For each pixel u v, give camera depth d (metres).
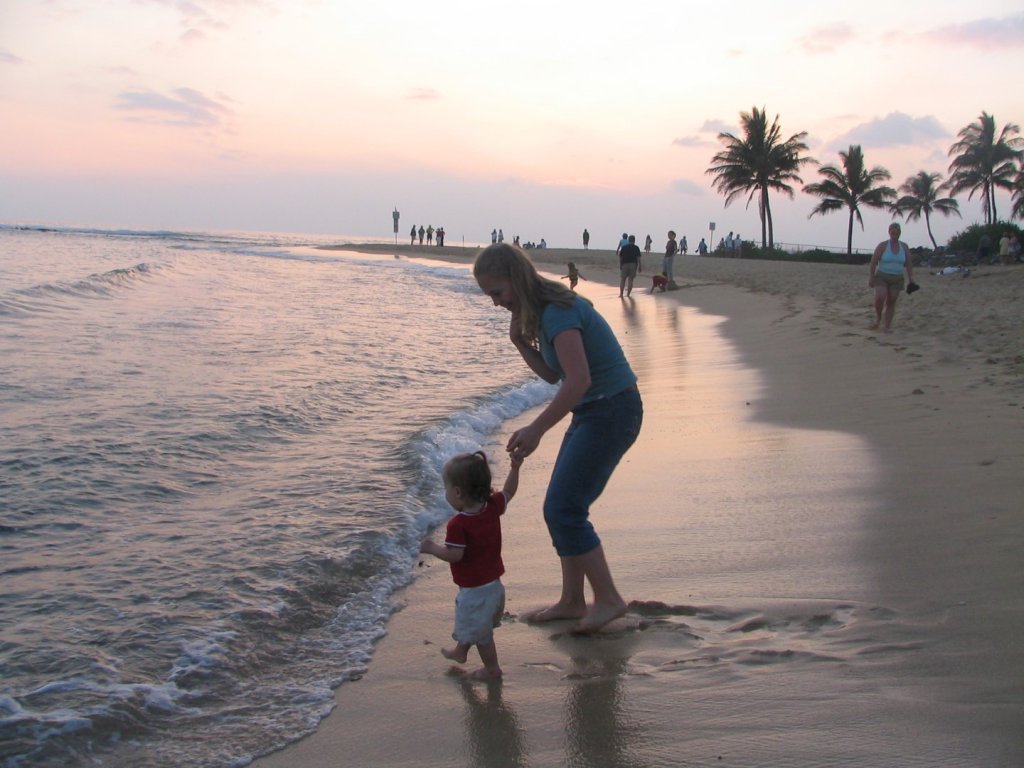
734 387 9.79
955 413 7.32
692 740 2.85
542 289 3.77
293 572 4.48
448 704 3.24
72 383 9.47
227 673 3.46
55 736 2.92
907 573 4.09
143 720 3.10
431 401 9.28
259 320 16.91
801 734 2.80
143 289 22.09
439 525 5.46
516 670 3.50
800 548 4.58
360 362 12.02
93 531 5.07
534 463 7.03
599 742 2.90
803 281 27.19
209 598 4.14
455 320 18.98
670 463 6.61
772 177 66.19
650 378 10.77
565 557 3.95
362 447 7.20
